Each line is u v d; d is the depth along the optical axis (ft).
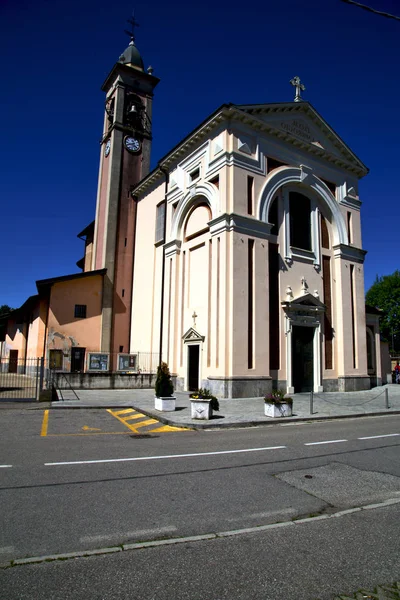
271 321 68.39
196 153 75.61
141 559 12.79
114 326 99.55
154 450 28.02
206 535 14.57
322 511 17.19
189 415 43.57
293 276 73.26
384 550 13.67
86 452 27.25
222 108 66.49
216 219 65.72
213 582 11.51
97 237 110.73
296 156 76.89
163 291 85.30
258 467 23.62
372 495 19.22
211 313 66.13
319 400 61.26
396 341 190.60
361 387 79.00
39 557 12.82
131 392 69.82
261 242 66.85
